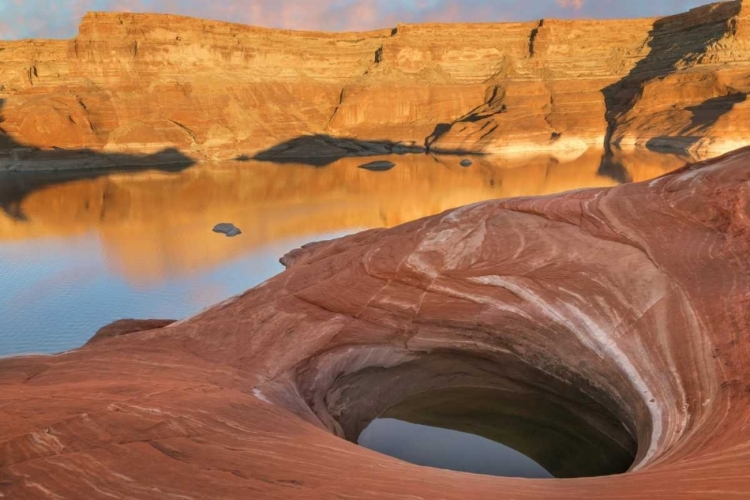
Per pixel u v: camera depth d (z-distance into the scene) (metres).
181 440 5.89
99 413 6.14
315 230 36.50
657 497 4.69
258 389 9.86
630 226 12.47
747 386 7.55
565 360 11.30
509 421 12.19
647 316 10.28
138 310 22.14
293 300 13.84
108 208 44.28
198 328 12.84
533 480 5.95
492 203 15.33
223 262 28.80
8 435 5.29
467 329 12.41
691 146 74.00
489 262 13.21
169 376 9.65
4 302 23.11
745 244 10.50
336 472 5.50
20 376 9.23
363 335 12.55
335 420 11.13
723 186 12.02
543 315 11.62
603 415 11.14
